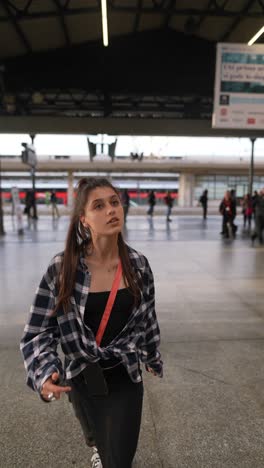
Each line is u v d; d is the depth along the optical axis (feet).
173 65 39.68
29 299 16.69
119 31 37.40
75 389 4.99
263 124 27.45
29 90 39.19
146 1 30.53
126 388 4.85
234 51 26.73
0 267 23.44
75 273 4.67
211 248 31.45
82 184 5.00
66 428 7.79
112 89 39.88
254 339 12.39
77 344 4.65
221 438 7.50
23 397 8.94
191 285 19.13
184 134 47.44
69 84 39.29
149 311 5.19
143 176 135.44
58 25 32.78
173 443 7.36
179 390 9.23
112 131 46.39
